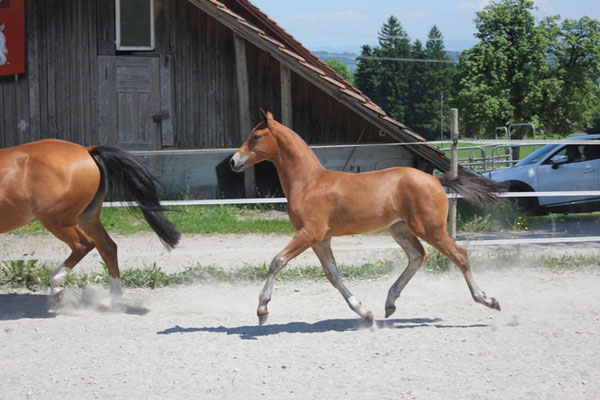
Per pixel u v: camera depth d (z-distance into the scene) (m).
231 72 15.00
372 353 5.18
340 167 15.21
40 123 14.71
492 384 4.44
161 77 14.84
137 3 14.63
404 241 6.21
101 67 14.70
